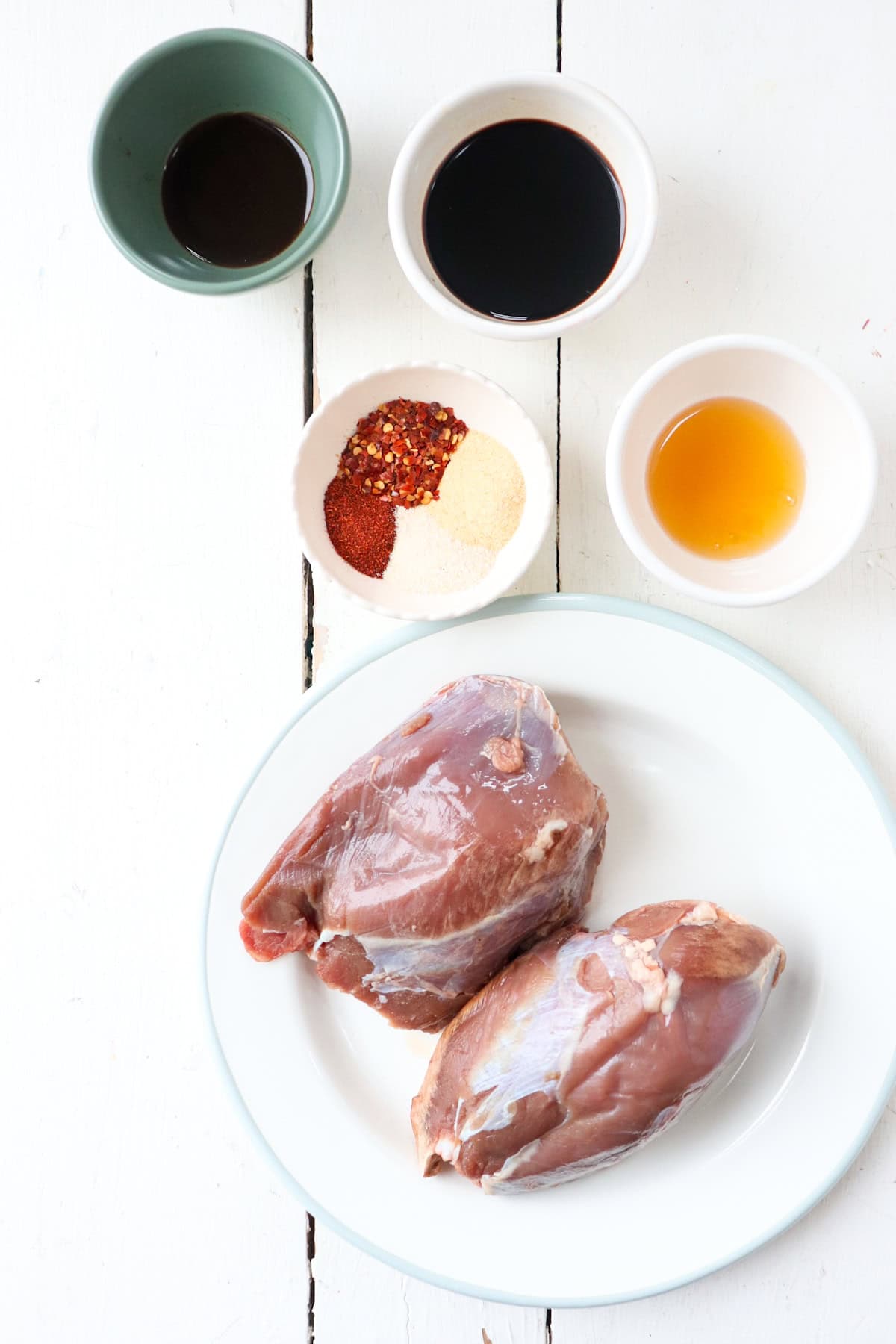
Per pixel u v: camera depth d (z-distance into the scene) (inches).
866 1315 25.1
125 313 26.0
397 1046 25.3
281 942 24.7
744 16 25.3
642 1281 24.6
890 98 25.3
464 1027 23.8
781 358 23.6
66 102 25.9
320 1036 25.2
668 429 24.5
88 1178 26.1
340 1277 25.8
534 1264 24.7
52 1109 26.2
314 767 24.9
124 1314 26.0
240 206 24.8
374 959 24.1
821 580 24.3
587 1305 24.5
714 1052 22.8
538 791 23.5
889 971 24.5
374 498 24.9
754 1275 25.3
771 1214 24.6
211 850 26.0
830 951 24.7
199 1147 26.0
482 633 24.7
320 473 24.8
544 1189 24.7
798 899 24.8
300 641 25.9
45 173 26.0
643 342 25.5
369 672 24.8
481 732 23.8
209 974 24.9
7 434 26.1
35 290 26.0
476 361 25.6
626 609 24.4
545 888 23.6
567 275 24.2
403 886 23.6
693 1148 24.9
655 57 25.4
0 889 26.3
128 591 26.1
